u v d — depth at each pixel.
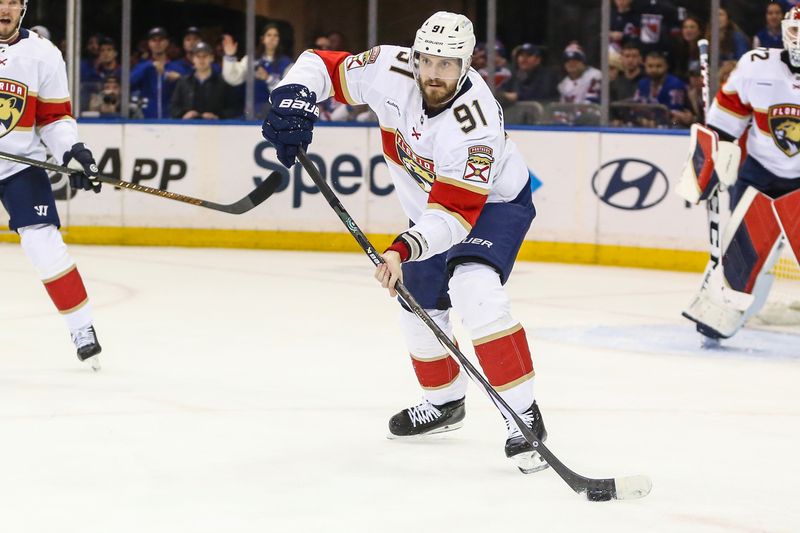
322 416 10.30
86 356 12.07
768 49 14.69
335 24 25.69
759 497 8.02
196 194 24.83
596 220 23.28
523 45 24.45
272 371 12.35
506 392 8.45
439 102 8.12
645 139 22.77
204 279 19.94
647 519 7.46
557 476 8.48
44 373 12.04
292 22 25.61
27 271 20.39
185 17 25.44
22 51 12.02
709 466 8.86
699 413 10.80
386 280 7.86
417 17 25.62
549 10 24.41
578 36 24.34
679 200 22.50
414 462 8.80
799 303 17.19
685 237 22.48
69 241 24.88
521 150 23.61
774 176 14.80
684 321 16.69
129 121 24.66
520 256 23.84
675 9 23.58
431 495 7.93
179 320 15.69
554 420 10.35
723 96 14.86
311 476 8.36
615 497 7.78
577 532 7.17
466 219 8.06
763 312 16.91
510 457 8.45
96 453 8.86
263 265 22.05
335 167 24.50
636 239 22.98
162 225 24.91
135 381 11.70
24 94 12.00
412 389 11.54
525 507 7.68
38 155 12.31
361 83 8.66
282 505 7.63
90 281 19.41
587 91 24.22
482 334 8.41
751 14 23.39
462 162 8.03
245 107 25.36
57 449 8.96
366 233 24.52
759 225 14.69
